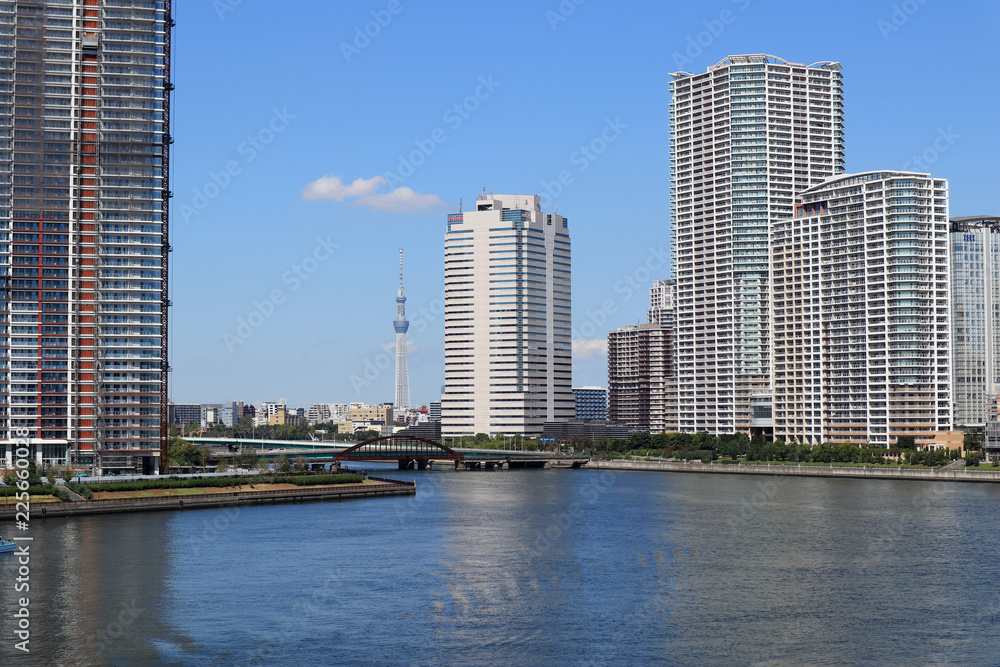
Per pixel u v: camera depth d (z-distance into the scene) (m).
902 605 174.00
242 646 150.25
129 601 174.12
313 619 164.00
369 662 143.75
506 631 158.00
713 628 160.12
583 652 148.38
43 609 168.88
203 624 160.88
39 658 144.62
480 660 144.75
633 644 152.00
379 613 167.88
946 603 175.25
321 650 148.62
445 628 159.50
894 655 147.38
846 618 165.88
